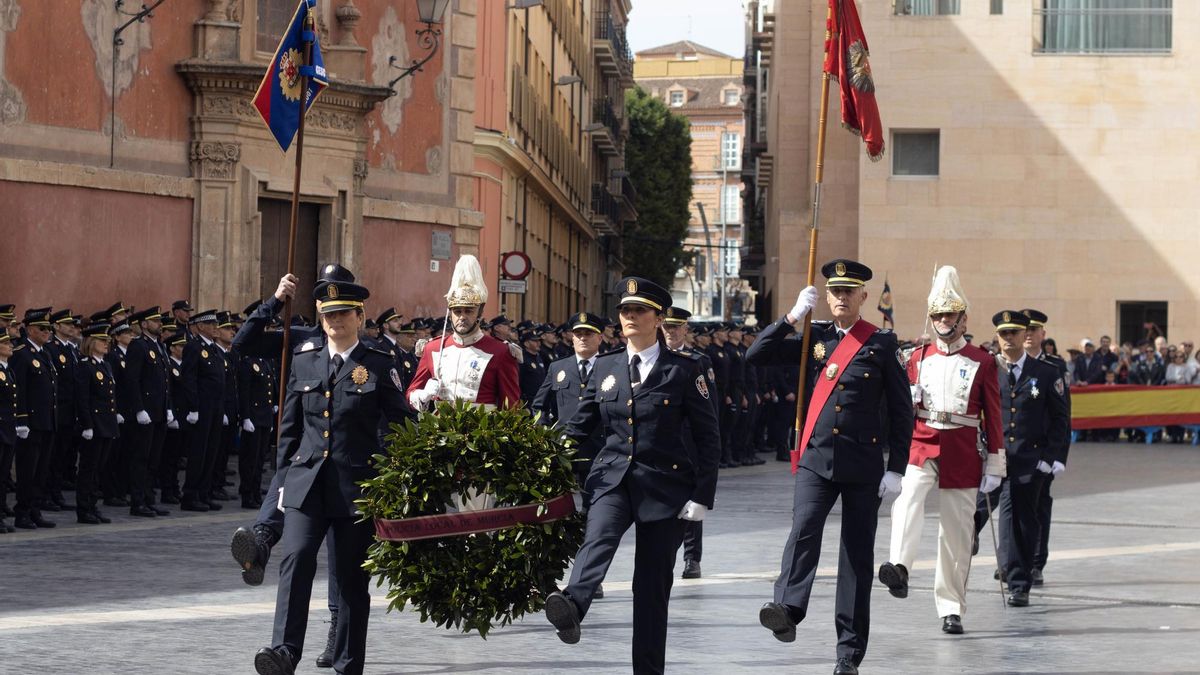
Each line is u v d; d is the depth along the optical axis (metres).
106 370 21.28
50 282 26.84
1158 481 30.05
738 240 182.38
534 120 58.88
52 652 11.64
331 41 32.34
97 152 27.86
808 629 13.61
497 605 10.27
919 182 47.22
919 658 12.29
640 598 10.25
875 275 47.44
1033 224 47.00
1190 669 11.90
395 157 34.16
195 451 22.72
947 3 47.22
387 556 10.20
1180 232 46.66
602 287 95.12
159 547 18.27
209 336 23.06
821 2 51.03
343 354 10.69
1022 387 15.53
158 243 29.00
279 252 31.38
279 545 19.00
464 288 13.05
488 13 48.91
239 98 29.81
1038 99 46.94
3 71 26.06
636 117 107.75
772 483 28.98
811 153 50.78
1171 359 43.47
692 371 10.36
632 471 10.26
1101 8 46.91
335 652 10.61
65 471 24.91
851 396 11.66
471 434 10.23
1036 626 13.98
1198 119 46.53
